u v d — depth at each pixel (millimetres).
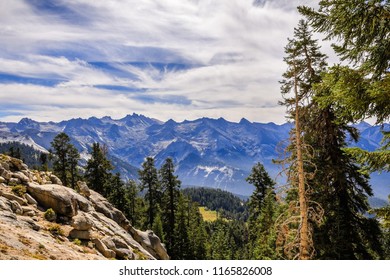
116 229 25922
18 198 20406
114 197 58500
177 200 55844
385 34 9016
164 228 55156
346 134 17844
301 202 15453
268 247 30172
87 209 25766
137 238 29641
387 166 8844
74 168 57844
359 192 17359
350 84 8812
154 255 29531
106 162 57188
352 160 17234
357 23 8797
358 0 8305
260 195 45500
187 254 51375
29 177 25766
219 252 72125
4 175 22891
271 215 36750
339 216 17062
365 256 16812
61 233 18609
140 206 68375
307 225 15773
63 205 21641
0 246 12234
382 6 8398
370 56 9430
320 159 18047
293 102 16672
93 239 19656
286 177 15648
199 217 75188
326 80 9758
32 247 13773
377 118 9070
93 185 55562
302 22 17156
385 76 8531
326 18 9359
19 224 16734
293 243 16078
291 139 15727
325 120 17641
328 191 17766
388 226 9383
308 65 16969
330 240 17094
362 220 17156
